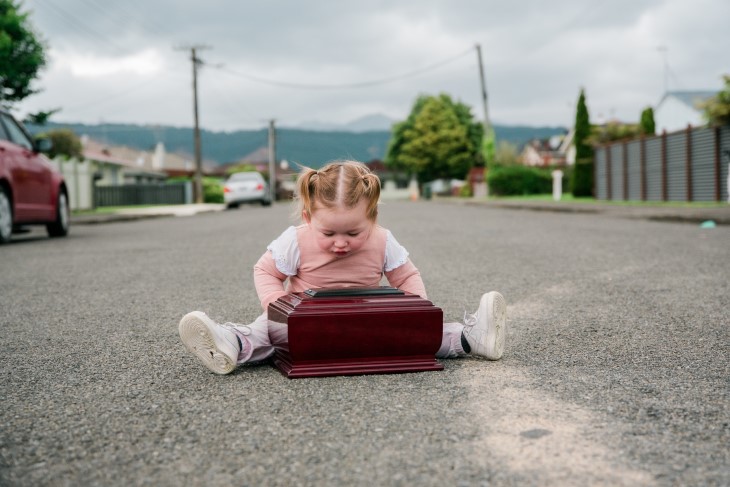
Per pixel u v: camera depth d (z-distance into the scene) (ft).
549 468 5.58
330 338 8.29
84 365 9.29
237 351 8.54
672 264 20.08
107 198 109.29
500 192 129.59
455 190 194.90
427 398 7.46
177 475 5.57
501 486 5.26
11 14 58.18
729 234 30.73
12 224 30.50
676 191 66.44
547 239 29.63
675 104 140.67
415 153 215.31
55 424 6.86
